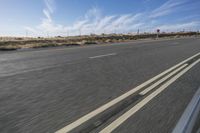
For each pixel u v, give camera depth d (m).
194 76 6.55
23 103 4.08
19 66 8.23
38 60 9.92
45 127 3.07
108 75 6.69
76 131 2.95
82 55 11.90
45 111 3.68
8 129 3.01
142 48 16.91
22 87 5.20
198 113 3.46
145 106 3.94
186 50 15.38
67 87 5.24
